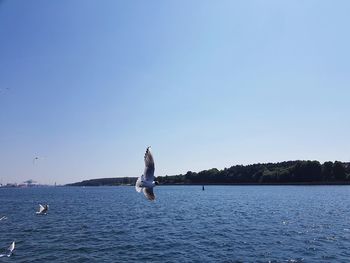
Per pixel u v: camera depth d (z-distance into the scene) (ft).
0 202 356.18
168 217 201.57
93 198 443.32
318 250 112.68
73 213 227.61
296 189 593.83
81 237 135.64
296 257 104.22
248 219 187.52
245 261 100.01
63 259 102.53
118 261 100.42
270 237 133.90
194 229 154.51
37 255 107.14
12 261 100.32
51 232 147.54
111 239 131.54
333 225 163.02
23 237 135.44
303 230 149.48
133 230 152.76
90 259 102.63
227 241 126.62
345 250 112.57
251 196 413.59
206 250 112.88
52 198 450.30
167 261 100.17
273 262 99.09
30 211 243.19
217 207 266.36
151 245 120.78
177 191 636.07
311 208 247.91
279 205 276.82
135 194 583.99
